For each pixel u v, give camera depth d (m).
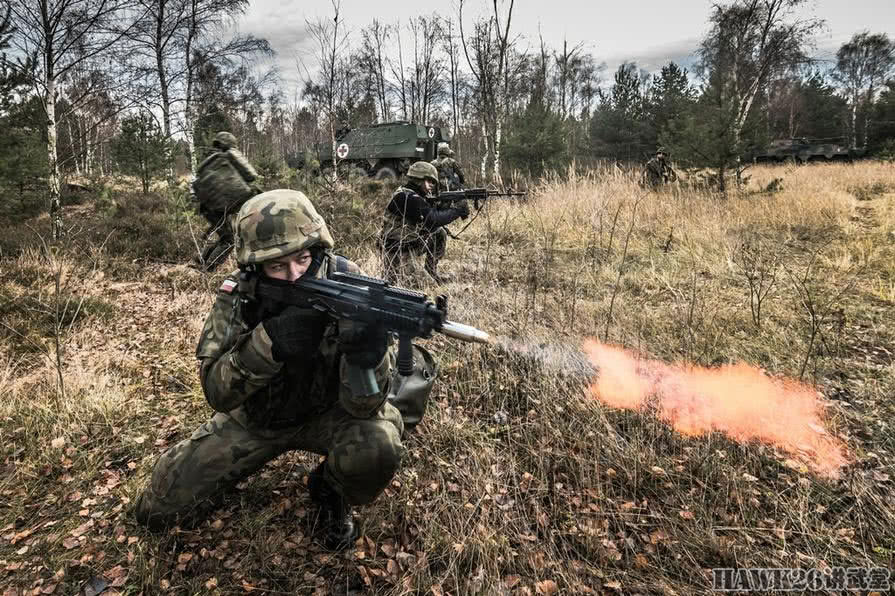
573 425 3.00
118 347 4.34
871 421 3.06
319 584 2.00
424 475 2.63
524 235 8.09
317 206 8.35
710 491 2.50
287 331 1.71
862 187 12.85
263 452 2.12
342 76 16.03
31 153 8.05
